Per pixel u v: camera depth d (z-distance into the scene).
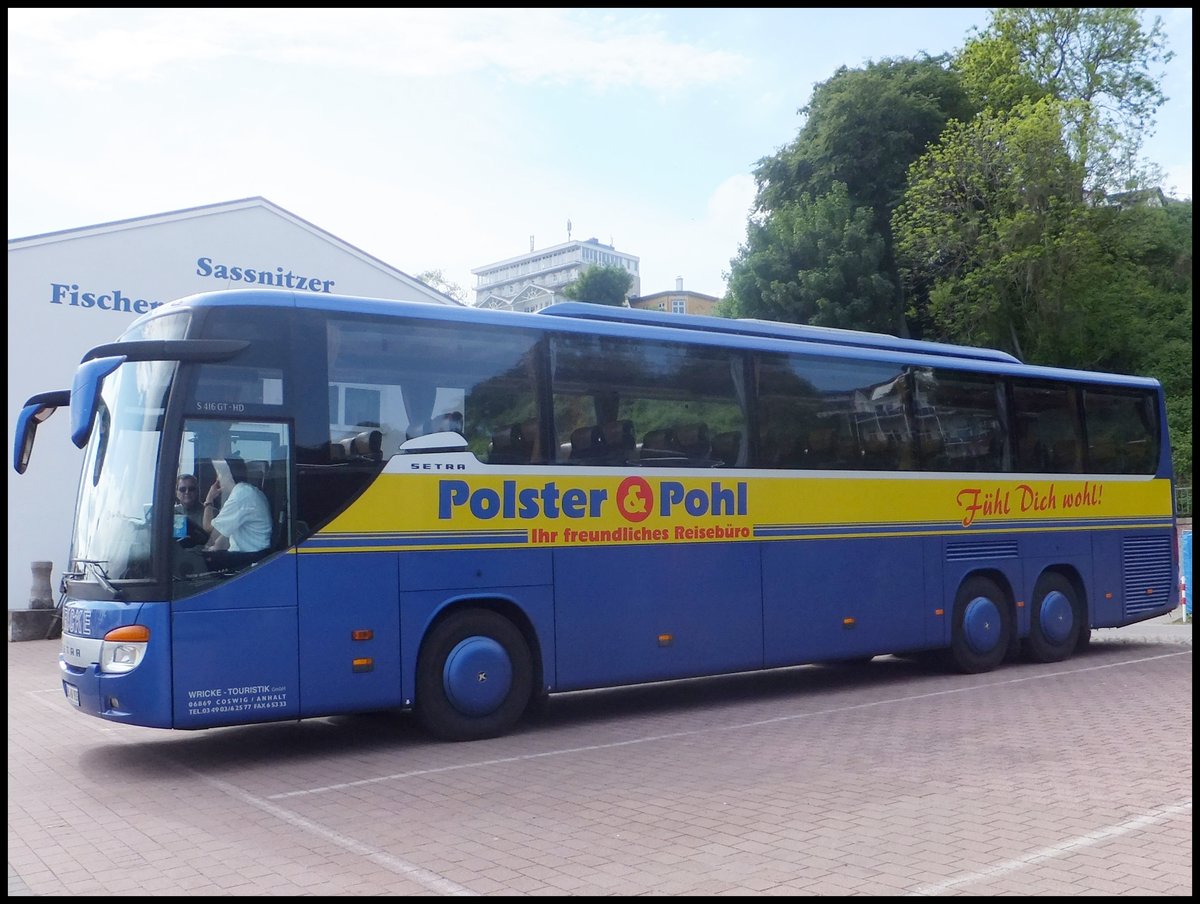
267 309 8.97
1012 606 14.16
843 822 6.71
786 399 11.98
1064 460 14.87
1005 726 10.05
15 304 20.11
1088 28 46.78
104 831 6.89
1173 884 5.49
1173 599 16.14
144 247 21.52
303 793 7.80
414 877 5.79
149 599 8.27
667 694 12.65
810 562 11.98
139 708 8.19
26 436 9.45
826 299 37.91
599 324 10.70
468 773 8.35
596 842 6.37
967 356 14.33
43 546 20.27
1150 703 11.30
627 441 10.70
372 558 9.15
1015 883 5.52
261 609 8.62
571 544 10.26
